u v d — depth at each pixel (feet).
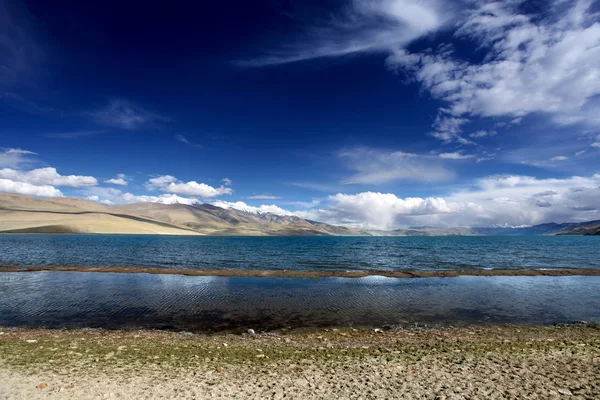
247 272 150.10
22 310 80.02
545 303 88.43
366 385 34.99
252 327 67.21
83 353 46.96
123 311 79.51
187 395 32.58
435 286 116.06
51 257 224.12
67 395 32.32
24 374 37.83
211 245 460.96
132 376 37.58
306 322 70.74
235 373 38.86
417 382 35.68
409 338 58.85
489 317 74.43
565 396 31.83
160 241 576.20
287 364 42.29
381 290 108.06
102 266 171.42
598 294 101.09
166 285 116.67
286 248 388.98
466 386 34.42
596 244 493.77
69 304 86.38
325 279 133.08
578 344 51.44
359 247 418.51
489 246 439.63
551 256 258.16
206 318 73.82
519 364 41.34
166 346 52.16
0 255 237.25
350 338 59.21
